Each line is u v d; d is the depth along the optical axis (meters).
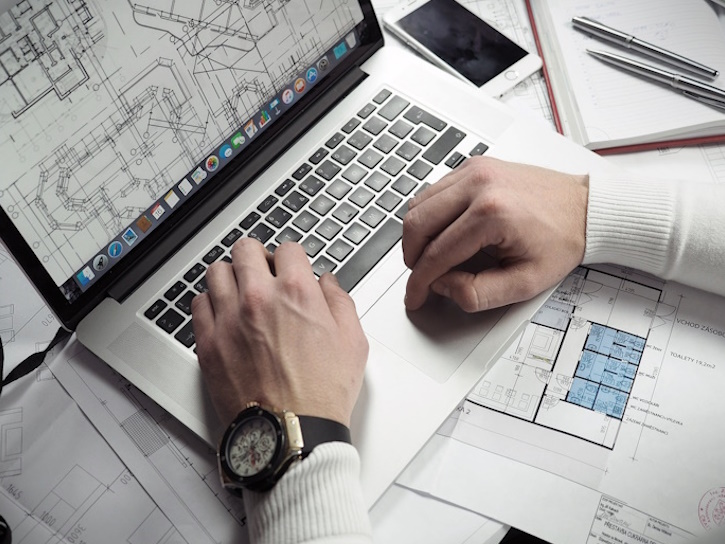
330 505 0.55
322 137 0.82
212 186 0.77
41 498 0.67
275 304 0.64
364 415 0.65
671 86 0.88
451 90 0.84
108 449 0.69
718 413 0.67
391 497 0.66
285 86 0.80
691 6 0.95
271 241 0.75
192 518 0.65
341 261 0.74
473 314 0.70
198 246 0.75
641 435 0.67
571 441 0.67
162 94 0.70
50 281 0.67
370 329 0.70
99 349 0.70
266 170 0.80
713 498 0.64
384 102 0.84
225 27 0.73
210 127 0.75
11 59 0.60
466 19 0.97
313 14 0.80
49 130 0.63
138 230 0.73
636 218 0.72
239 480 0.57
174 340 0.70
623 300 0.74
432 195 0.71
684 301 0.73
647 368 0.70
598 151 0.86
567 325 0.73
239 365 0.63
